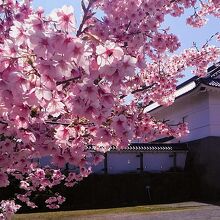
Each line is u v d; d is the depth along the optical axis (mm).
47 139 4523
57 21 2406
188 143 26281
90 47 2568
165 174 24094
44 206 19547
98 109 2740
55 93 2844
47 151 4574
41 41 2291
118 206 21250
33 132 4273
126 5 4602
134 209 19375
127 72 2557
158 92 7738
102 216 16984
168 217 15875
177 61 8391
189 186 24562
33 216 17297
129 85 5594
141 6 4664
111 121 3406
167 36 5648
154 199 23422
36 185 8883
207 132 24672
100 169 23969
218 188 23688
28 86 2482
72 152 4492
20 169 5234
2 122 3924
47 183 8500
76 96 2709
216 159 24156
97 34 4297
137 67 3246
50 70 2361
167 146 25969
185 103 27062
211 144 24281
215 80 24203
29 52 2498
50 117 4520
